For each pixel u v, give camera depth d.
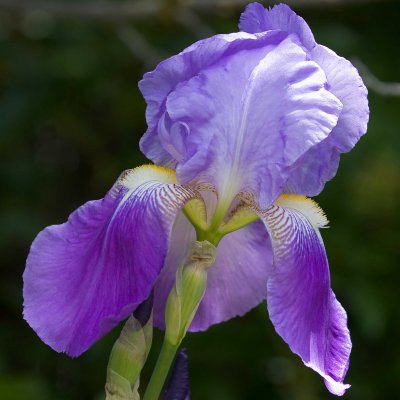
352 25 0.78
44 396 0.69
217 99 0.38
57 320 0.36
